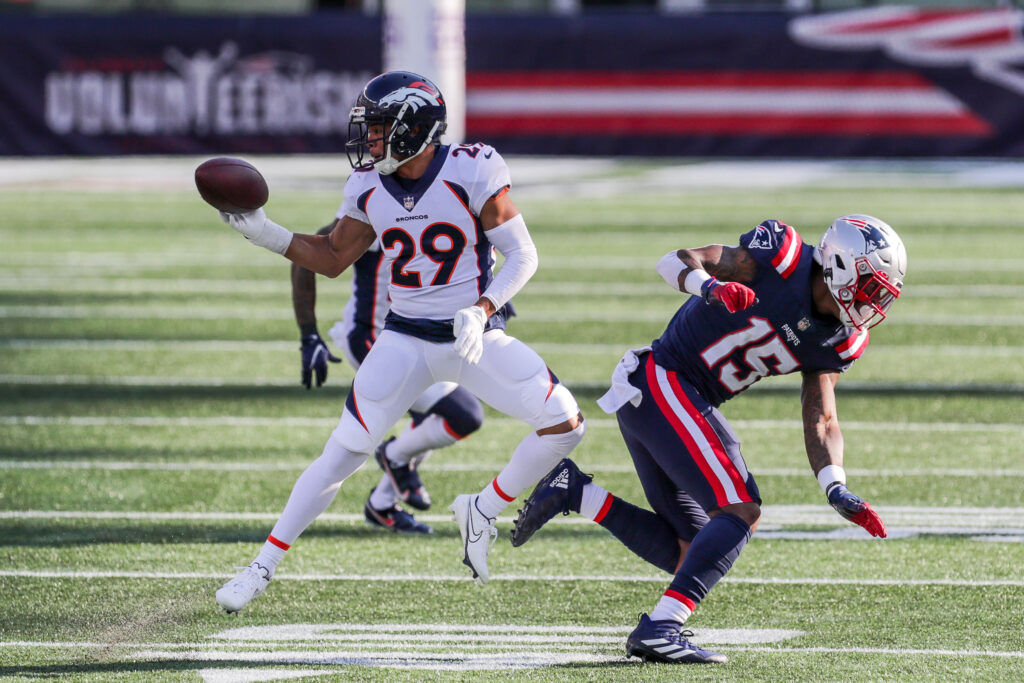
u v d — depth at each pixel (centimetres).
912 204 5481
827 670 1402
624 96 6378
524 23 6362
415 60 5709
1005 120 6278
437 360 1502
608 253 4541
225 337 3366
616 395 1477
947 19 6234
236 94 6412
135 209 5500
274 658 1452
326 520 2045
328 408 2719
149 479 2222
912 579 1753
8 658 1448
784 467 2311
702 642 1511
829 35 6294
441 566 1822
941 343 3328
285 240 1497
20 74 6353
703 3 7819
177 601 1666
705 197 5731
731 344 1441
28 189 6016
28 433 2509
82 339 3334
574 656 1460
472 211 1474
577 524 2034
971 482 2220
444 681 1372
